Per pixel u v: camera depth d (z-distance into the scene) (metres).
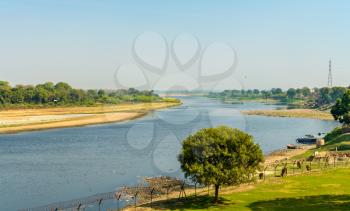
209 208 60.44
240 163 63.09
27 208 69.50
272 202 62.06
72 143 143.75
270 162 104.19
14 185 85.06
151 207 63.28
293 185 73.25
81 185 85.25
